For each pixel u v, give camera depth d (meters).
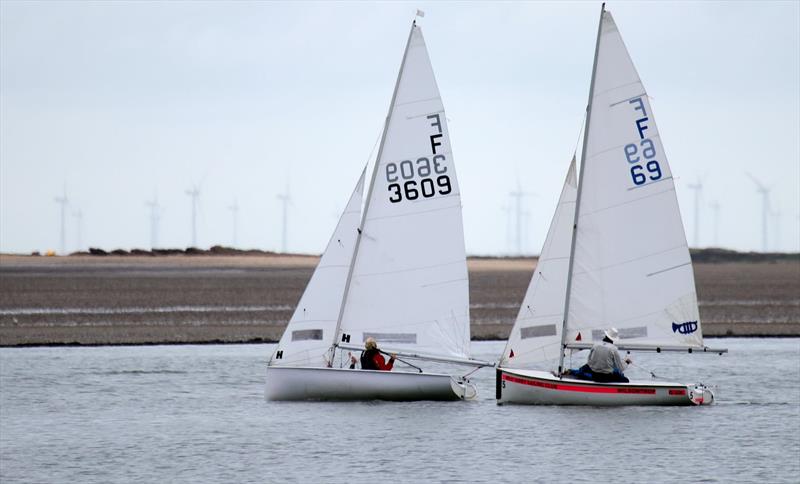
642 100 174.00
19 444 158.00
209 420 173.12
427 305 181.62
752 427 164.25
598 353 174.12
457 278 181.62
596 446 152.50
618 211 174.50
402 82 181.25
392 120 181.62
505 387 179.25
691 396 178.12
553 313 179.88
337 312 183.50
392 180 181.62
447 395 182.12
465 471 140.62
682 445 152.88
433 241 181.62
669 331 174.50
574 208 180.12
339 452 150.38
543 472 140.00
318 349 183.00
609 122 174.12
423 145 181.50
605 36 174.12
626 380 176.00
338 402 181.88
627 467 142.25
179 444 156.62
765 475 138.75
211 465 144.88
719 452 149.62
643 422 166.88
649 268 174.50
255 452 151.25
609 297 174.62
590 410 174.38
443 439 156.62
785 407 180.12
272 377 183.00
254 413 177.62
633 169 174.25
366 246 181.75
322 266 183.62
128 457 149.62
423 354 181.62
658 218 174.38
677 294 174.50
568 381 175.25
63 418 177.25
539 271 180.25
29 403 191.50
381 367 181.25
